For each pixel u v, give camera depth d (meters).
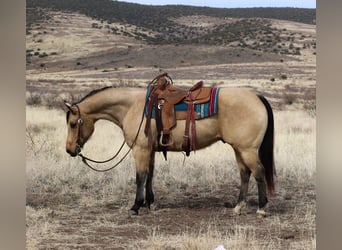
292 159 6.21
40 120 7.62
